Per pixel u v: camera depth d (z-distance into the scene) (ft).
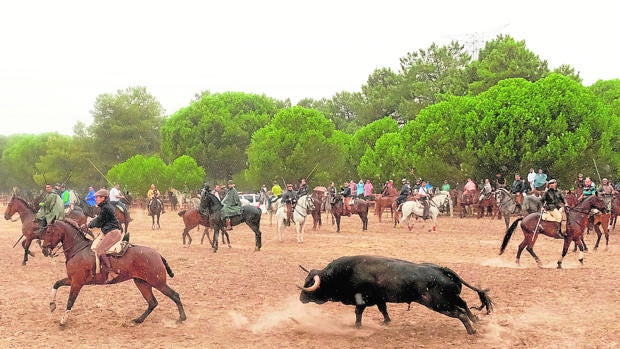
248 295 46.34
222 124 247.09
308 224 119.75
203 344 33.37
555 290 46.75
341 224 119.14
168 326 37.32
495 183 145.18
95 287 49.85
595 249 71.56
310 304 43.27
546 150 130.72
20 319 39.09
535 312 39.88
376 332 35.76
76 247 37.99
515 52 186.29
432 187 152.46
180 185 199.11
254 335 35.29
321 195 106.22
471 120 142.20
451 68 246.88
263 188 156.76
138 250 37.55
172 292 37.86
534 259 64.75
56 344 33.30
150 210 111.34
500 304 42.32
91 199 100.58
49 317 39.63
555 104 135.74
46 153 312.29
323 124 190.90
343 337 34.78
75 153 274.16
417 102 239.30
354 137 214.28
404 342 33.47
